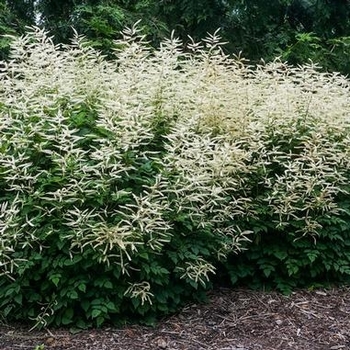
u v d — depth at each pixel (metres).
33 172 3.86
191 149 3.91
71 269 3.69
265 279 4.61
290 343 3.71
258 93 5.00
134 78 4.26
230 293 4.43
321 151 4.51
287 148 4.69
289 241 4.54
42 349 3.48
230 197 4.37
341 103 4.88
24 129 3.95
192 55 5.64
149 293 3.67
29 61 4.40
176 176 3.85
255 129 4.48
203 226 3.90
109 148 3.72
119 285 3.74
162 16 9.34
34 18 8.95
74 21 8.48
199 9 9.06
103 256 3.54
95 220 3.71
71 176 3.67
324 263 4.52
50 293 3.76
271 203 4.48
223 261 4.33
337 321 4.07
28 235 3.67
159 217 3.56
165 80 4.39
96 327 3.76
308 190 4.32
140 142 4.01
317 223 4.41
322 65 9.09
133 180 3.90
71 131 3.70
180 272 3.93
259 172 4.48
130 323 3.83
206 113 4.59
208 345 3.64
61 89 4.21
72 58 4.57
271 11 9.77
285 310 4.18
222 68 4.92
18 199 3.73
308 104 4.79
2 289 3.76
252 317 4.05
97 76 4.57
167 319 3.94
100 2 8.59
